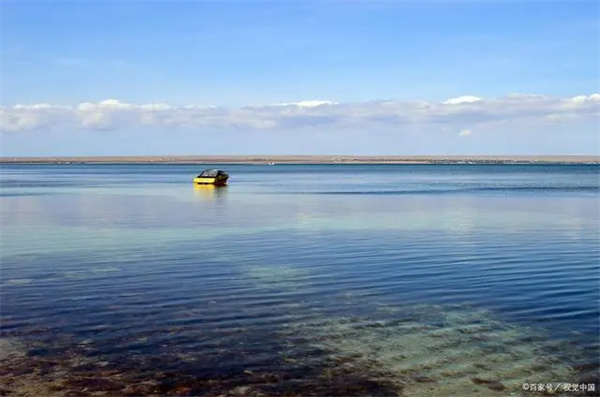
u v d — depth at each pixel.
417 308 14.48
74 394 9.62
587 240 25.81
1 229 30.08
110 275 18.34
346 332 12.60
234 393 9.71
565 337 12.28
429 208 42.12
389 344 11.88
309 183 87.31
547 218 35.03
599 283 17.14
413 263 20.38
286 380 10.19
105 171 167.50
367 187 74.25
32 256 21.88
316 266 19.86
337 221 33.66
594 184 82.31
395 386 9.97
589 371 10.57
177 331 12.62
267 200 50.38
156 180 97.62
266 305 14.73
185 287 16.66
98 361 10.95
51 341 11.98
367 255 22.03
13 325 13.01
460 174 141.75
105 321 13.32
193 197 54.28
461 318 13.62
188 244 24.88
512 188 70.69
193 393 9.70
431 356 11.26
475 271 18.95
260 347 11.69
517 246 24.09
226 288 16.55
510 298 15.45
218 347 11.68
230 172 159.75
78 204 46.03
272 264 20.23
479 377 10.33
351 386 9.96
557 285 16.91
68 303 14.87
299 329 12.80
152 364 10.84
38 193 60.16
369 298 15.47
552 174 140.12
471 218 35.16
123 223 32.78
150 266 19.86
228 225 31.81
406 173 150.75
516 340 12.10
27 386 9.89
